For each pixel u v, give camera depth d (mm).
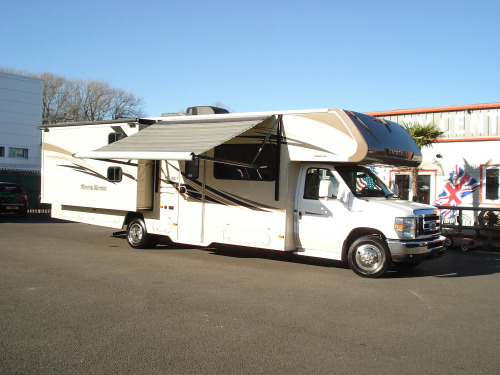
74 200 12047
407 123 16406
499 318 6180
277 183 9320
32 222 18156
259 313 6117
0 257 9734
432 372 4371
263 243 9492
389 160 9320
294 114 9234
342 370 4367
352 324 5773
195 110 11305
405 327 5719
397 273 9133
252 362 4504
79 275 8133
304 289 7539
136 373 4203
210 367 4363
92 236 13727
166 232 10820
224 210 10000
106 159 10367
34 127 33188
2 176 25719
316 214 9117
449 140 15852
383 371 4367
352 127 8664
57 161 12453
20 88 32500
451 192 15781
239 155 9844
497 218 13344
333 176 9055
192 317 5875
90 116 50406
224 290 7328
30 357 4520
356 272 8680
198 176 10359
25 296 6668
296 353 4766
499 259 11266
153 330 5355
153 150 8930
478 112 15523
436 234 9008
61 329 5324
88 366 4328
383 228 8383
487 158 15219
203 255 10711
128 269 8789
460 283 8312
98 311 6035
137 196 10773
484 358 4746
